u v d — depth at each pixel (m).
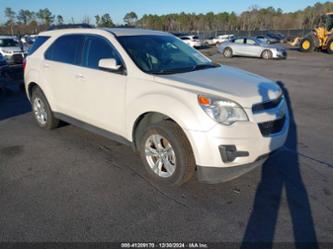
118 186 3.40
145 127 3.54
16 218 2.82
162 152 3.37
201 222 2.79
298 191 3.30
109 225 2.74
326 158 4.13
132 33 4.09
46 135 5.01
